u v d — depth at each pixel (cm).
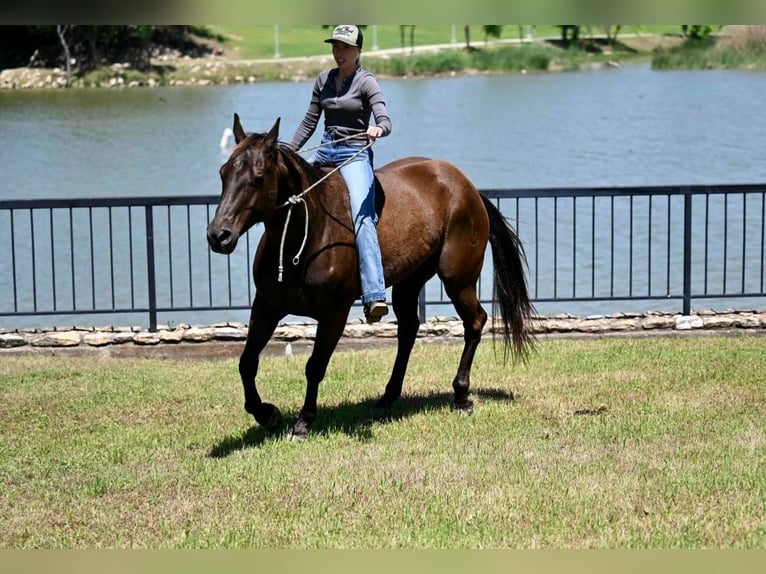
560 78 7862
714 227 2247
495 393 1045
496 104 5753
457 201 956
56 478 809
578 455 838
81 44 8531
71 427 946
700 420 932
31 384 1098
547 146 3828
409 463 823
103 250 2186
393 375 984
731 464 812
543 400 1009
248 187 763
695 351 1204
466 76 8662
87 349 1280
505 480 784
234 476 798
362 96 880
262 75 8288
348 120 888
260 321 857
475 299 979
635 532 690
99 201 1323
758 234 2162
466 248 961
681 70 8131
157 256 2136
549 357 1195
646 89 6375
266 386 1081
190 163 3544
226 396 1046
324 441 880
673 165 3194
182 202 1323
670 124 4409
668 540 678
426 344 1288
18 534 703
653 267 1938
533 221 2391
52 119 5238
